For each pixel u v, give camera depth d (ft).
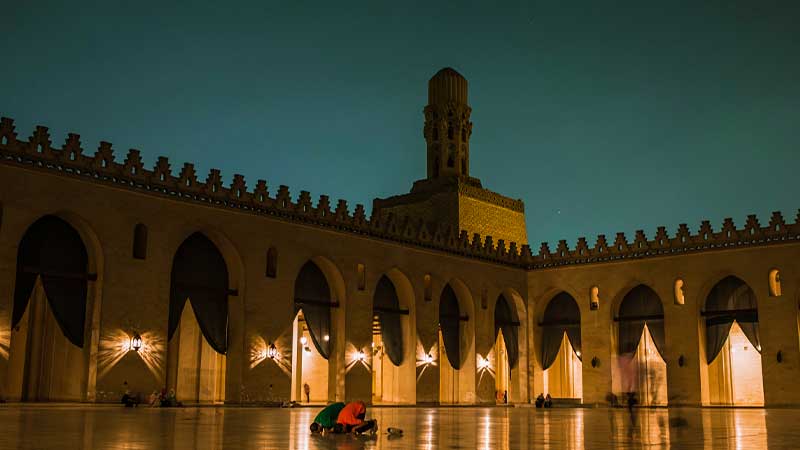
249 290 145.79
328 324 162.40
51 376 127.65
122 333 127.34
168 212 135.95
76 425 63.46
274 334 148.77
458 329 189.98
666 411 134.72
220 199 143.54
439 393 179.83
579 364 202.28
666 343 179.52
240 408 130.11
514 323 201.57
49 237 124.36
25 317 128.26
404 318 177.37
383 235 171.22
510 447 46.70
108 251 127.34
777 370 163.73
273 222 151.43
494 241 210.18
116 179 129.80
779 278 166.40
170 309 136.05
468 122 217.36
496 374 204.33
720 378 180.75
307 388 164.45
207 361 148.77
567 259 198.49
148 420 75.25
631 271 187.42
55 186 122.11
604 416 103.96
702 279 176.55
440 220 203.72
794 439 55.31
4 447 42.06
